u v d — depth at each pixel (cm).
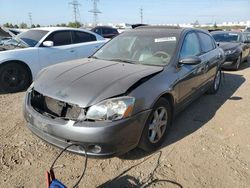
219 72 629
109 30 1667
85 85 304
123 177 298
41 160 325
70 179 293
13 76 599
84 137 278
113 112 283
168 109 364
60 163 320
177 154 346
